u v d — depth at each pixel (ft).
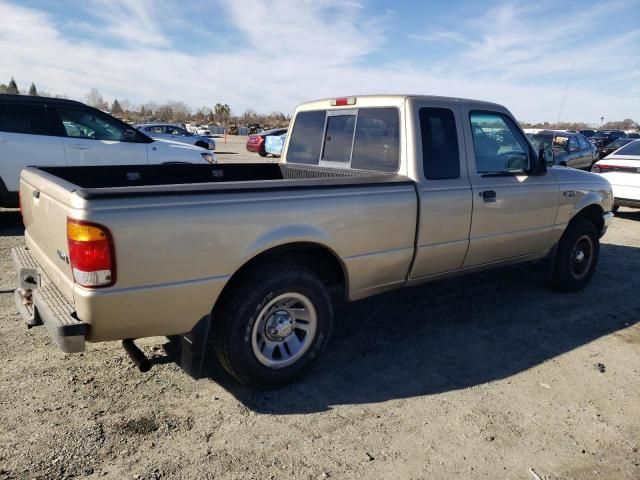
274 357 10.78
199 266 9.16
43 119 24.31
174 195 8.80
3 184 23.59
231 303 9.93
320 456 8.69
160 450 8.67
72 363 11.50
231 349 9.96
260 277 10.07
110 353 12.07
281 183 10.18
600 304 16.81
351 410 10.16
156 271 8.71
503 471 8.48
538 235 15.87
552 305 16.56
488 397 10.82
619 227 30.60
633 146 32.40
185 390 10.64
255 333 10.19
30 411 9.56
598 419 10.12
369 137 13.69
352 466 8.46
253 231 9.70
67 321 8.39
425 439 9.27
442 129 13.16
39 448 8.52
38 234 10.51
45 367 11.25
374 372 11.80
